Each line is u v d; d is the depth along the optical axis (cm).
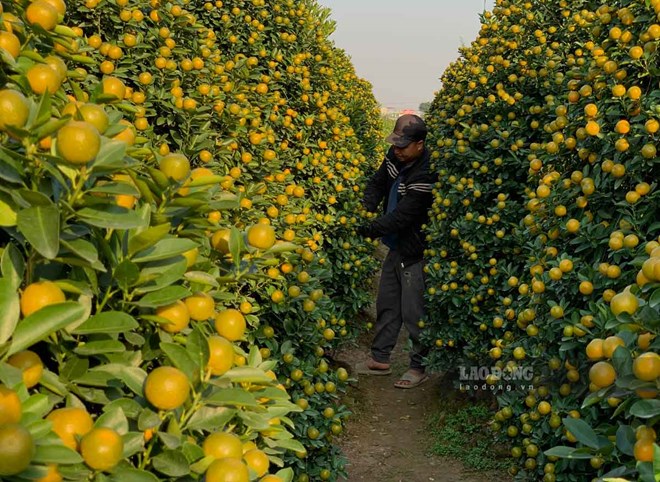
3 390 107
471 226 574
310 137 611
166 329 154
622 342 199
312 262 427
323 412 395
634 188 349
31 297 126
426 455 536
